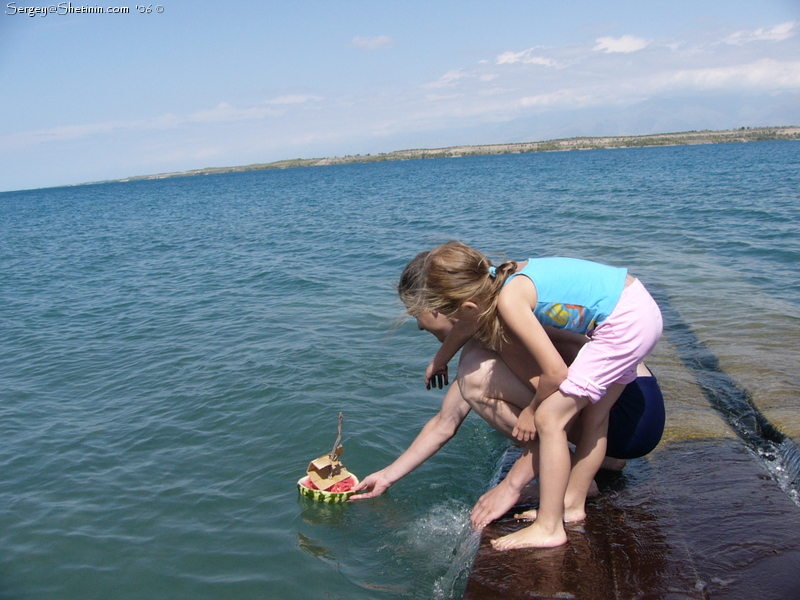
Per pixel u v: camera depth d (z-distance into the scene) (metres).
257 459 4.11
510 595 2.38
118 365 6.44
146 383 5.78
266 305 8.78
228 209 33.47
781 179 26.44
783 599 2.18
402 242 14.71
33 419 5.10
